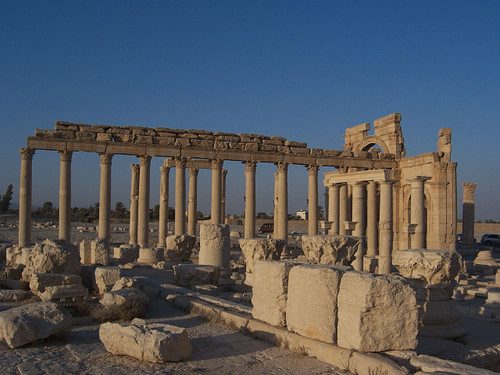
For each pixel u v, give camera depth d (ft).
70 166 128.77
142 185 135.95
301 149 154.20
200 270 69.46
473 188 185.47
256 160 148.46
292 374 30.99
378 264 113.19
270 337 38.29
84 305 50.62
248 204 147.33
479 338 49.06
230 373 31.27
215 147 143.74
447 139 149.07
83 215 365.61
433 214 147.43
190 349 34.81
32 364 32.91
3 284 70.33
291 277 38.27
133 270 90.79
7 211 382.63
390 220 114.73
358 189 124.47
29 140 124.36
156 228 268.00
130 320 47.55
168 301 56.85
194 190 165.89
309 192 156.76
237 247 182.60
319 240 60.18
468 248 183.01
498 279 93.86
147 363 33.22
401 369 28.71
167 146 138.10
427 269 47.01
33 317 38.40
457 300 71.51
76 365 32.86
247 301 60.95
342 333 33.58
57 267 59.62
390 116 164.04
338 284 34.55
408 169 159.63
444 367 29.01
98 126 131.85
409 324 32.94
